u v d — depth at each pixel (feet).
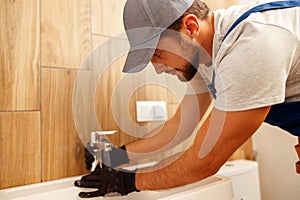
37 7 2.98
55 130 3.02
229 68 2.03
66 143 3.07
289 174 4.23
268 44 1.95
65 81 3.11
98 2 3.39
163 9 2.22
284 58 1.97
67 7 3.17
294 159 4.17
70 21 3.18
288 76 2.19
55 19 3.08
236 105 1.97
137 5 2.28
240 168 3.67
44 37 3.00
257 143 4.64
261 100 1.92
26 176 2.82
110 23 3.47
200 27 2.36
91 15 3.32
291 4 2.27
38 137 2.91
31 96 2.90
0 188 2.68
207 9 2.50
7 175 2.72
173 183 2.17
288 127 2.58
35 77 2.93
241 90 1.96
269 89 1.92
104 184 2.42
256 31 2.02
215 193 2.55
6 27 2.80
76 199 2.61
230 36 2.16
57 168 3.00
